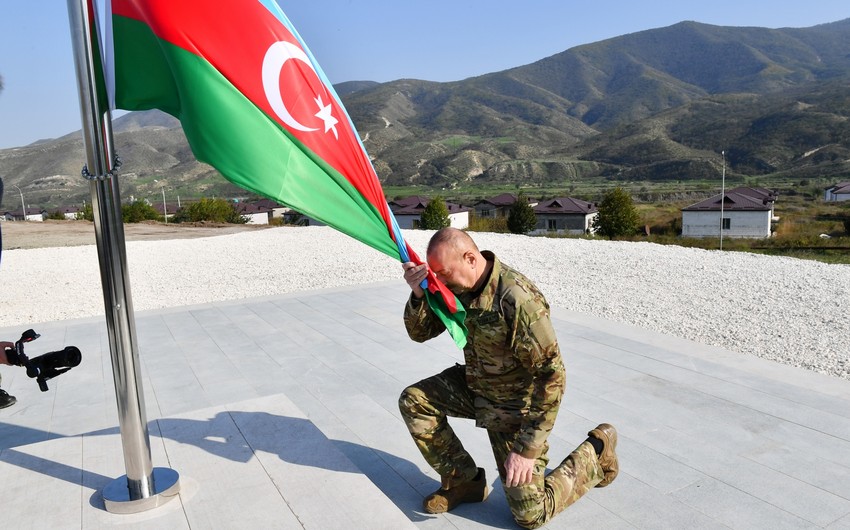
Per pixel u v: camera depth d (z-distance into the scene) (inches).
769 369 186.7
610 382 176.6
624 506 110.0
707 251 483.5
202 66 82.6
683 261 428.5
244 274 454.3
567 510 109.1
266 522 90.6
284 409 137.9
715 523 104.1
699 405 157.8
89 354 228.8
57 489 101.7
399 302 301.9
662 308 284.8
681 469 123.6
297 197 88.0
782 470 122.3
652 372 185.0
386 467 128.3
